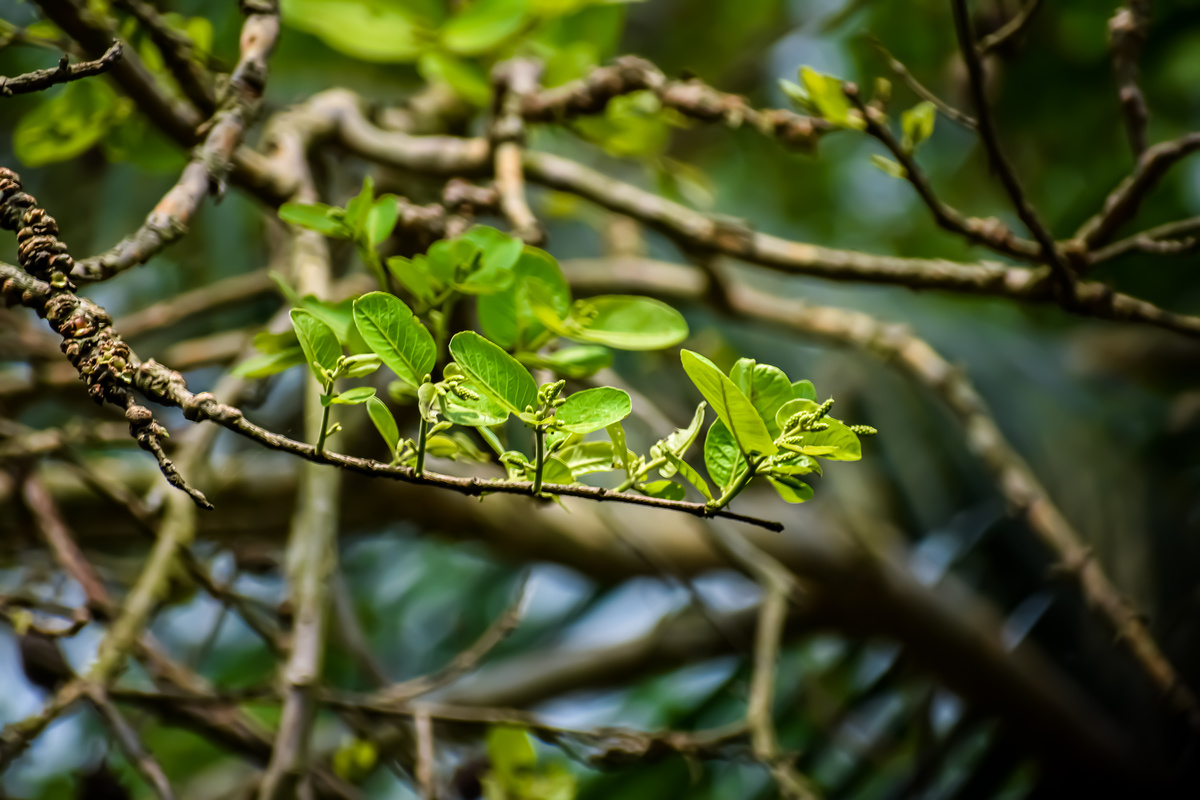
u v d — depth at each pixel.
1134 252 2.68
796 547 4.38
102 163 4.51
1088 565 3.37
